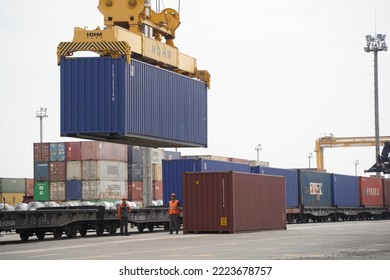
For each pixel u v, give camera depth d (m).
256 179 40.47
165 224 46.62
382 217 79.81
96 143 56.56
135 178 59.66
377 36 80.00
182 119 43.03
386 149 78.88
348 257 19.67
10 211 31.25
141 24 39.62
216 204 37.59
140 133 38.16
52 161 57.50
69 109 37.09
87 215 37.56
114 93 36.78
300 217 61.00
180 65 43.62
